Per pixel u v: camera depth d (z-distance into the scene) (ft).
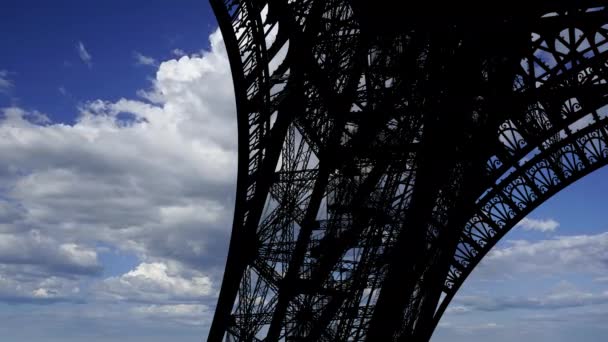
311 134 102.73
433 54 98.02
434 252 113.80
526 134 107.76
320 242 102.47
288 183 103.91
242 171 99.81
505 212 117.80
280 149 97.71
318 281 99.60
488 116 103.71
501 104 102.22
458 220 114.32
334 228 101.91
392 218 97.35
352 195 103.19
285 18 92.79
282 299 99.96
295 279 99.91
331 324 98.78
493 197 118.93
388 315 91.56
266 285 102.89
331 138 102.27
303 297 101.65
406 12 92.58
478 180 113.80
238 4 92.22
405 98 99.71
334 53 97.04
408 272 91.91
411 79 99.09
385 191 98.58
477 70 100.89
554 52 98.94
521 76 104.22
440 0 91.61
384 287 92.68
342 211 102.42
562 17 94.99
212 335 99.91
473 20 92.17
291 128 105.40
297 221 103.14
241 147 98.99
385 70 100.27
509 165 110.11
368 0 92.22
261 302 101.86
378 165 102.06
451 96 95.66
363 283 96.02
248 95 97.45
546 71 101.14
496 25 93.66
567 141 112.78
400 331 111.75
